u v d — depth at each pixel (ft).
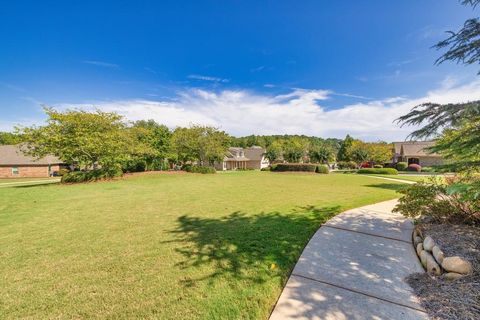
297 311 7.29
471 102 8.93
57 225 17.33
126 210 22.15
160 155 74.84
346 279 9.18
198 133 82.74
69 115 47.09
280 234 14.52
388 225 16.08
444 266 8.96
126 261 11.14
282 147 159.43
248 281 9.16
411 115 10.79
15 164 93.81
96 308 7.64
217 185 42.47
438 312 6.94
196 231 15.60
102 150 49.44
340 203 23.93
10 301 8.09
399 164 95.14
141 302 7.91
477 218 12.77
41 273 10.06
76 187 40.73
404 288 8.43
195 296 8.21
